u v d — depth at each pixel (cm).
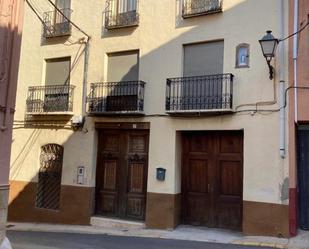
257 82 1055
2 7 760
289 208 977
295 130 1013
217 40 1140
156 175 1181
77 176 1333
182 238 1027
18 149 1475
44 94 1440
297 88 1003
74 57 1398
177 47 1197
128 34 1295
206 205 1155
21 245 923
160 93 1209
